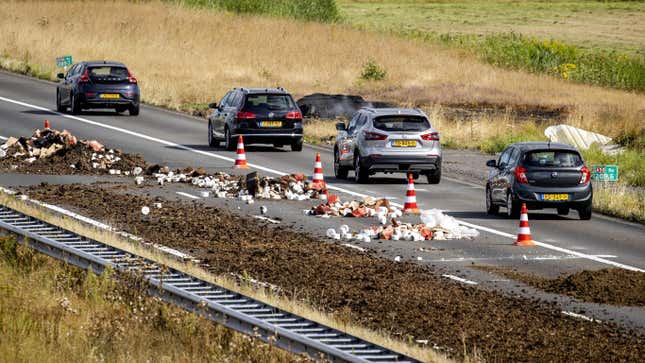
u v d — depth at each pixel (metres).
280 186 83.88
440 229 69.31
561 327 47.41
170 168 98.56
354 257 61.00
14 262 53.44
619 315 50.12
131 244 58.16
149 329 42.81
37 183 86.38
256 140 111.00
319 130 129.12
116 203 76.81
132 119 136.00
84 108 136.75
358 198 84.75
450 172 103.88
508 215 78.44
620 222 78.19
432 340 44.66
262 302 44.09
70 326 43.78
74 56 193.88
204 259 58.81
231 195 82.62
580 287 54.97
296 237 66.38
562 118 152.00
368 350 37.78
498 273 58.47
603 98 178.00
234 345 40.28
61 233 58.78
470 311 49.59
